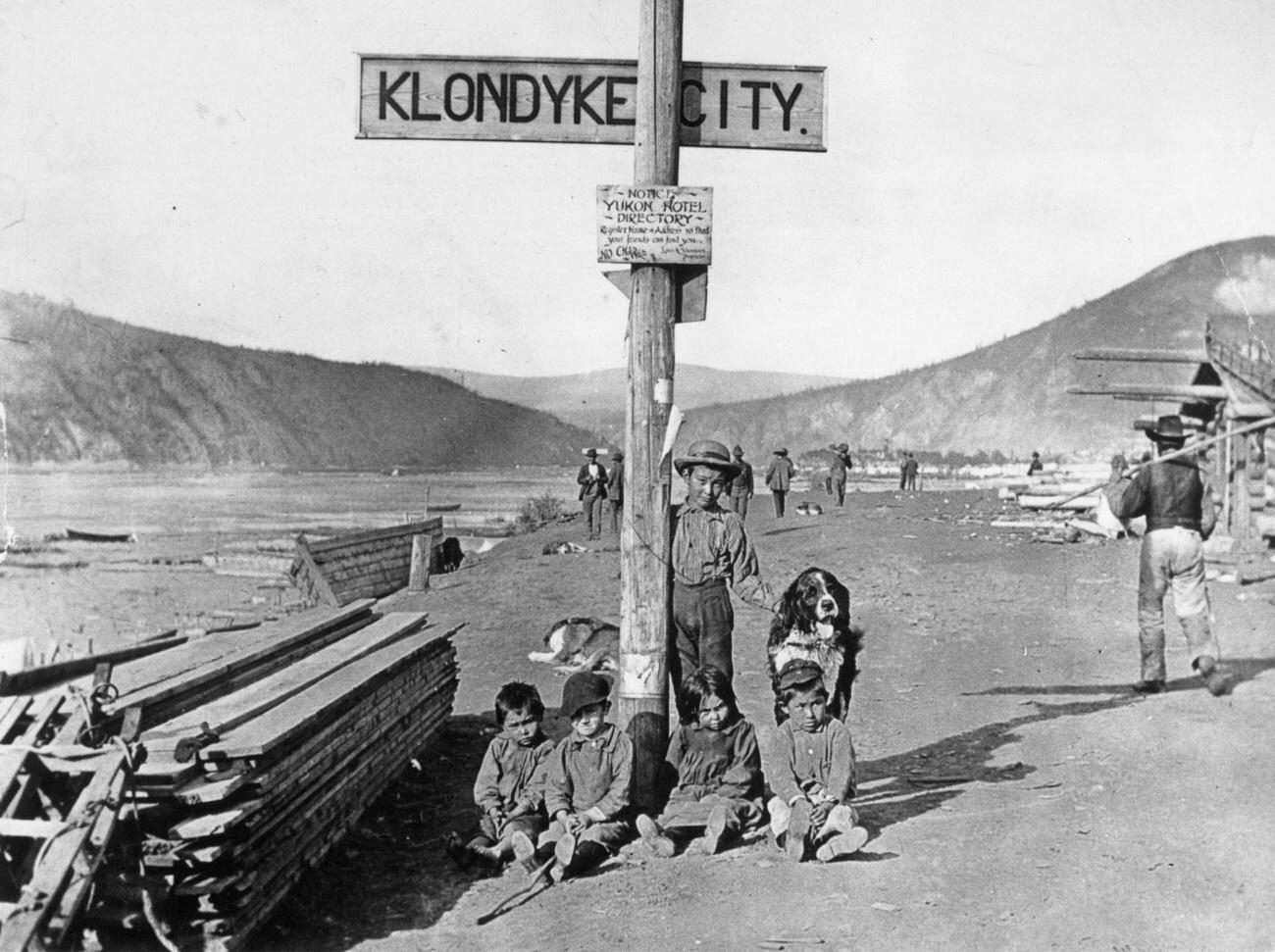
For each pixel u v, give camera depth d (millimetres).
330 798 5484
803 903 4676
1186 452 8266
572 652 11195
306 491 62656
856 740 7578
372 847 5750
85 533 31984
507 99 5996
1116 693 8531
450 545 22750
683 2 5805
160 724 4852
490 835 5480
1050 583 15102
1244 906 4449
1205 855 5004
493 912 4785
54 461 70750
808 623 5859
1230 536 16234
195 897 4270
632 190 5668
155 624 17359
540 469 89000
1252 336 18281
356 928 4672
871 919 4480
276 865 4703
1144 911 4453
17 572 23359
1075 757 6766
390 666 6562
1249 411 16094
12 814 4055
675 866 5246
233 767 4512
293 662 6496
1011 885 4773
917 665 10195
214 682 5531
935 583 15492
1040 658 10227
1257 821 5395
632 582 5766
